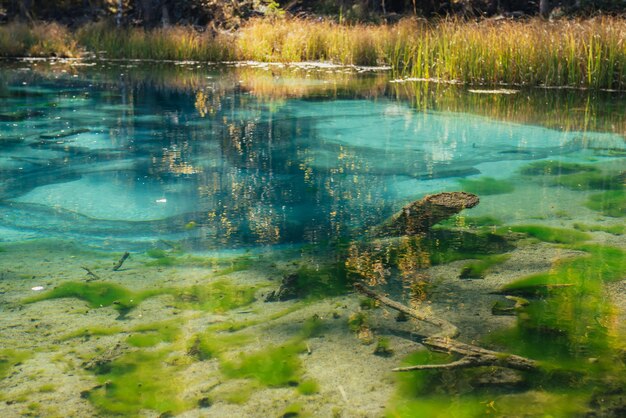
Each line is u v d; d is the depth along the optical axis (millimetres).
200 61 16094
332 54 15430
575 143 5949
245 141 6098
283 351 2211
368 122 7062
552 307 2525
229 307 2604
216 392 1971
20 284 2885
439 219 3736
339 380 2016
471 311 2500
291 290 2760
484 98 9008
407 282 2828
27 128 6715
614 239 3350
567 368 2045
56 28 18688
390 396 1919
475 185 4516
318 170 5035
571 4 18781
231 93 9484
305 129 6664
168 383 2027
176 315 2533
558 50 10414
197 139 6191
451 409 1838
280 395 1943
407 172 4938
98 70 13289
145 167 5145
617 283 2764
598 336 2270
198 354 2207
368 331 2354
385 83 10828
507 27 11695
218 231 3654
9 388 2010
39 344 2303
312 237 3523
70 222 3834
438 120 7211
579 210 3881
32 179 4801
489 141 6062
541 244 3293
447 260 3098
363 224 3727
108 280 2920
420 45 12305
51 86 10336
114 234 3625
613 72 9969
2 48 16891
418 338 2289
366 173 4926
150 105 8344
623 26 10359
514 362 2066
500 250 3217
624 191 4297
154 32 17688
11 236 3586
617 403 1845
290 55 15734
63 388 2008
